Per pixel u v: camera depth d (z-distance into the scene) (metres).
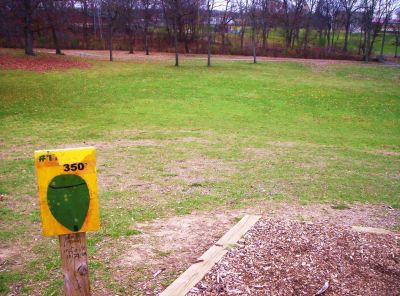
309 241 3.95
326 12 65.56
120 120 15.20
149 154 9.82
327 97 22.73
